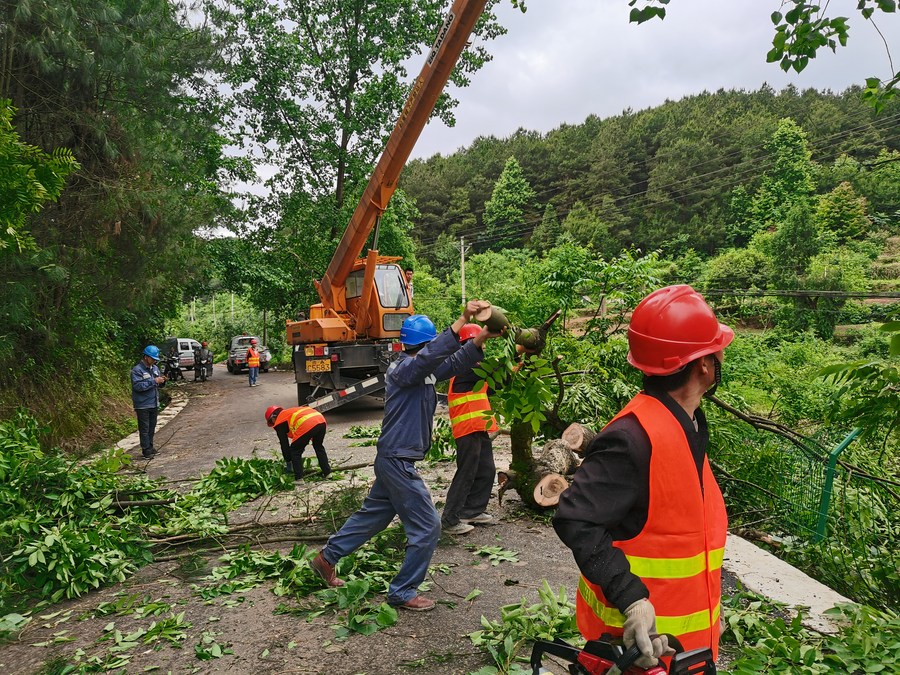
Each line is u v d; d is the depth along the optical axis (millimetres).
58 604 4387
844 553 4957
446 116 24953
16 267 7957
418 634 3633
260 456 9641
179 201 11305
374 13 24062
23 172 4953
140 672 3346
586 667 1641
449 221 114000
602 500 1588
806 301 38000
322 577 4168
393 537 5227
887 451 6621
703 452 1764
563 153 117938
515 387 3510
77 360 12977
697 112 124938
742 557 4707
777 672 2762
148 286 11500
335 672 3273
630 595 1518
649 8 3084
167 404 18766
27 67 8836
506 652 3205
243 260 24672
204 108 20500
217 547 5305
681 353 1697
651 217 94625
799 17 3279
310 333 13148
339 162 25609
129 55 9086
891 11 3105
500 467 7539
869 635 3029
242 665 3383
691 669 1556
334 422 12680
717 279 42844
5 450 5711
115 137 9992
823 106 114062
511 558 4742
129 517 5488
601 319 8781
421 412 3967
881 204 76000
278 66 23828
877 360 3713
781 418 11242
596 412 7418
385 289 13062
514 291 18516
